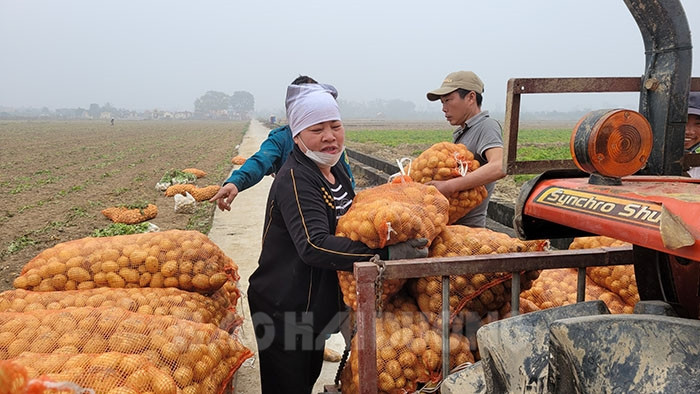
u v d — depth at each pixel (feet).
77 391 5.71
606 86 6.71
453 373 7.58
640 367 4.92
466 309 8.69
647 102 6.51
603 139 5.30
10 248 28.84
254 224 31.37
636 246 6.51
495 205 28.37
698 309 6.23
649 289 6.58
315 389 12.53
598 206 5.38
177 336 8.45
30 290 10.32
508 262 7.77
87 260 10.34
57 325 8.36
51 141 148.66
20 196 48.93
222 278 10.50
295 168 9.09
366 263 7.52
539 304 10.61
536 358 6.20
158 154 101.14
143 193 49.39
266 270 9.69
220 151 107.86
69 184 57.47
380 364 8.18
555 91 6.75
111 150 112.98
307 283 9.41
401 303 8.81
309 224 8.64
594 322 5.16
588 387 5.03
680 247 4.34
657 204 4.83
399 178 10.33
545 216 6.11
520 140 148.25
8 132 212.02
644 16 6.22
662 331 4.96
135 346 8.16
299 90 9.18
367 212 8.19
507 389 6.25
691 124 10.98
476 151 13.05
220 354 8.85
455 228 9.56
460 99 13.17
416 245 8.21
